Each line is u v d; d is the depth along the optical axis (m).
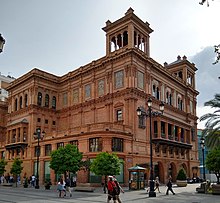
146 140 45.97
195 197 24.97
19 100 61.56
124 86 46.09
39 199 23.19
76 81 57.16
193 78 69.25
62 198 24.05
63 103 59.69
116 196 15.88
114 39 51.31
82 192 30.42
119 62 47.72
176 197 24.78
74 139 43.34
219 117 33.38
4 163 50.84
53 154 36.66
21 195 27.25
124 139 41.31
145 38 51.41
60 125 58.91
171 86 58.59
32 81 57.75
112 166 30.78
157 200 21.95
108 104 48.09
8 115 63.50
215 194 27.80
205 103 33.56
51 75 60.22
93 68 52.56
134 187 33.03
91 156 39.78
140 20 48.97
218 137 33.47
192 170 59.72
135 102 45.06
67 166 35.31
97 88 51.81
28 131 55.84
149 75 50.00
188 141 59.34
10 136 59.16
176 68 67.19
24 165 54.03
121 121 45.19
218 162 36.06
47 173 47.91
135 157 42.31
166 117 50.16
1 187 42.22
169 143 49.78
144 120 46.34
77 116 55.03
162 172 48.81
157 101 51.38
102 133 39.34
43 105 57.91
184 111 62.84
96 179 38.44
